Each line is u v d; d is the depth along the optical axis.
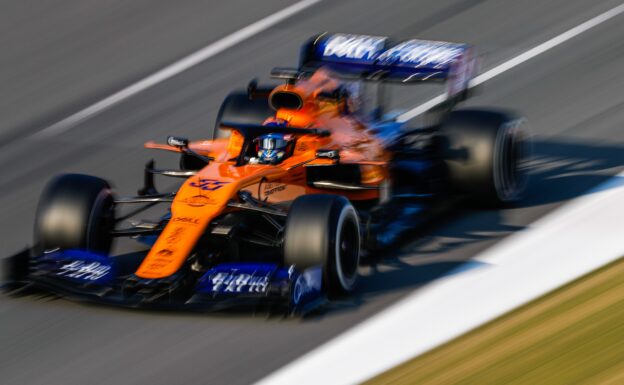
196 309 28.86
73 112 55.66
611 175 42.03
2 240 39.81
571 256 32.50
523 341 26.98
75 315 30.09
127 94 57.91
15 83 60.22
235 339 28.12
